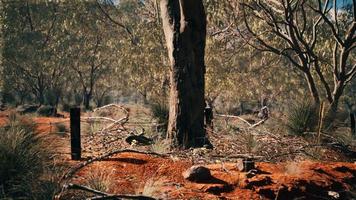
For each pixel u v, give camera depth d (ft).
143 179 24.14
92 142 35.01
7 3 126.93
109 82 159.22
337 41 59.72
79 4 131.44
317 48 71.31
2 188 20.66
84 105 144.25
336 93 61.16
